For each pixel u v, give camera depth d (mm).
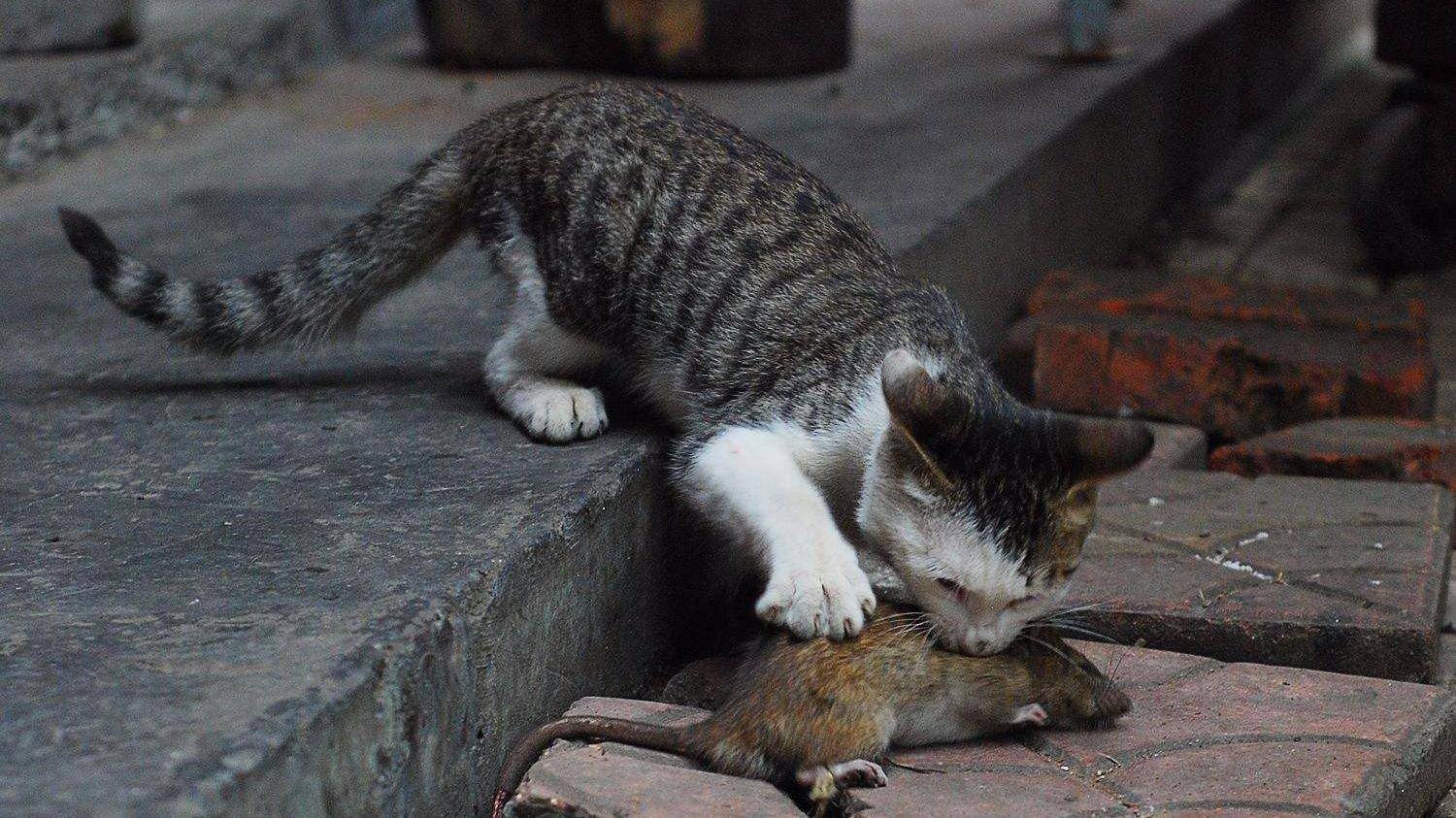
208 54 2529
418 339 1502
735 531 1271
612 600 1297
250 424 1365
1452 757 1229
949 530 1201
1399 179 2570
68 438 1349
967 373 1282
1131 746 1202
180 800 1044
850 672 1186
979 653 1207
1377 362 1699
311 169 2080
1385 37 2590
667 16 2613
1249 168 3389
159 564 1200
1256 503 1471
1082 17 2727
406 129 2344
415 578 1183
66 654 1125
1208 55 3182
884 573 1308
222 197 1914
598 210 1359
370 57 2980
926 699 1197
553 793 1143
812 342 1309
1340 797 1156
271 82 2682
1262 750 1194
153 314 1420
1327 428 1637
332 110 2502
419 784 1148
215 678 1108
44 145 2131
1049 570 1208
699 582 1390
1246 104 3625
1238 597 1341
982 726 1207
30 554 1211
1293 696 1243
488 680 1191
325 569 1192
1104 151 2471
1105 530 1429
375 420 1369
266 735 1075
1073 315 1846
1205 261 2689
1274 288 1942
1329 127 3801
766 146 1414
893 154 2021
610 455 1318
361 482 1285
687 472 1308
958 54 2902
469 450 1325
